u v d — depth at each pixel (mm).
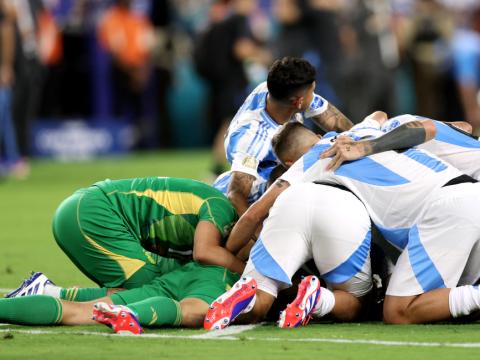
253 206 21906
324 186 21625
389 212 21484
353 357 18297
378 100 62531
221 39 56156
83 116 76250
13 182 57188
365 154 21844
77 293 22406
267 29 69188
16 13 57094
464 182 21344
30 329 20781
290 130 23109
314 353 18625
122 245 22484
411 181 21406
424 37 70625
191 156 74500
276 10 69688
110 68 75000
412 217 21359
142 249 22672
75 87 75250
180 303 21031
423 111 71750
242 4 56406
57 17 71938
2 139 60125
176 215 22625
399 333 20344
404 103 76250
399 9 71812
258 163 24562
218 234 22188
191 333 20406
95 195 22781
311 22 56750
